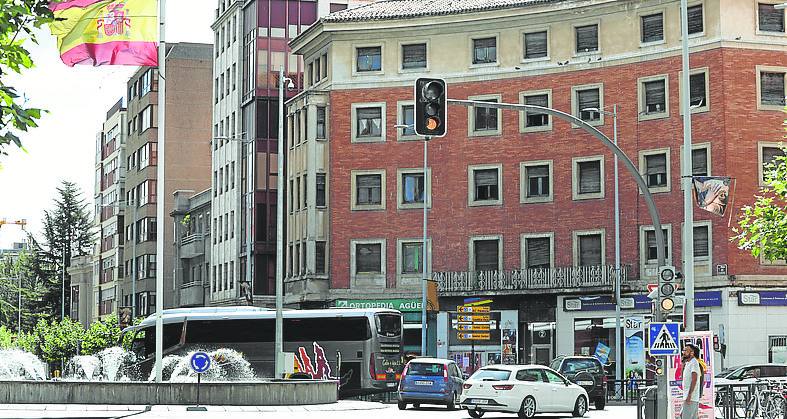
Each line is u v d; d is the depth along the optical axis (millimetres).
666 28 60469
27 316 148375
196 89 106000
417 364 43969
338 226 68250
